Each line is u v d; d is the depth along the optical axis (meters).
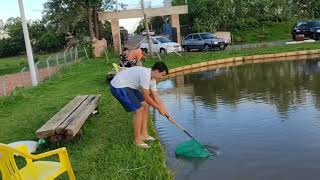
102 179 5.85
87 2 31.02
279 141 8.22
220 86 15.39
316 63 20.22
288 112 10.45
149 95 7.20
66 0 32.00
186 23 39.16
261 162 7.17
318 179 6.40
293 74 16.92
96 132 8.27
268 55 23.89
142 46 29.61
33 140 7.95
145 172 6.04
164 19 47.16
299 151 7.61
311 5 45.25
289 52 23.98
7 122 9.80
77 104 8.98
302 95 12.48
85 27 34.47
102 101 11.59
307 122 9.41
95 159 6.68
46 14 34.22
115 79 7.18
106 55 27.66
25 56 48.91
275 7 41.97
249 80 16.25
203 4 38.00
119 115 9.65
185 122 10.13
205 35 31.22
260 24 40.84
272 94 12.98
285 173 6.68
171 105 12.37
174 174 6.67
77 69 21.91
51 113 10.47
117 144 7.38
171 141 8.58
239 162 7.20
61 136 6.95
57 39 47.28
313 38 31.86
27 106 11.82
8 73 30.17
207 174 6.74
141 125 7.56
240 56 23.81
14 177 4.82
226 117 10.37
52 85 16.33
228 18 39.22
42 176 5.01
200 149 7.55
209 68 21.72
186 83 16.91
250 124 9.55
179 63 22.47
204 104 12.19
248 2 40.34
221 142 8.35
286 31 39.50
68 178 5.89
